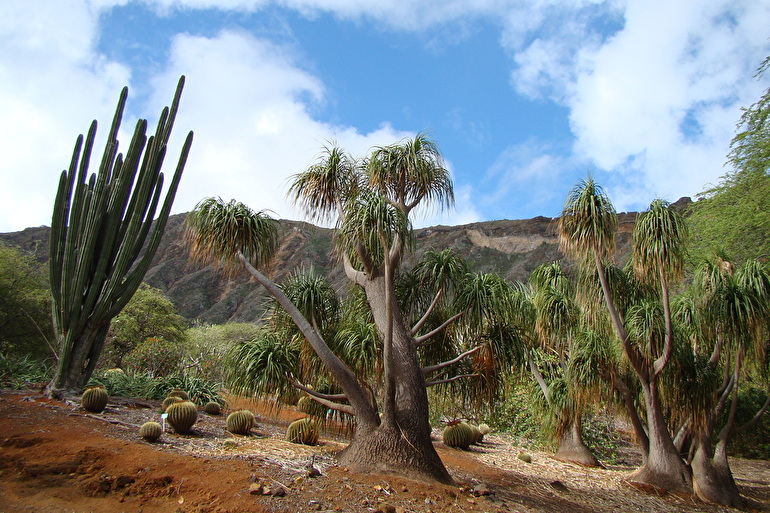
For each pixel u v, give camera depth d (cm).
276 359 645
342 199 729
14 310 1705
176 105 1131
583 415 1104
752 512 796
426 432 638
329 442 873
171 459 551
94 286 981
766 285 827
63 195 993
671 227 786
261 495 475
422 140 710
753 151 1395
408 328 703
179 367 1505
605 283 850
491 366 696
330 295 763
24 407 753
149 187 1068
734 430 884
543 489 753
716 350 910
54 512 431
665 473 855
